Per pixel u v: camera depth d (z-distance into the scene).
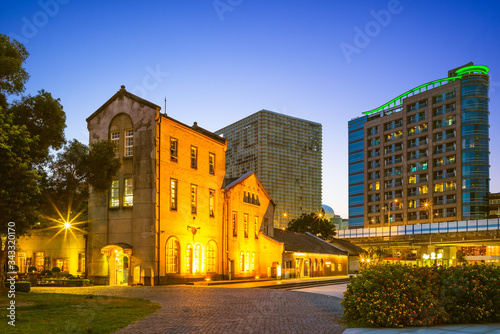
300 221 85.19
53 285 29.22
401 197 126.31
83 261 33.31
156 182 31.52
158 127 32.12
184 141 35.41
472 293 12.60
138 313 14.29
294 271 47.12
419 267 13.28
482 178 110.88
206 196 38.00
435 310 12.17
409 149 125.81
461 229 83.62
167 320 12.92
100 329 11.16
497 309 12.79
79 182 24.64
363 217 136.88
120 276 32.38
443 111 119.06
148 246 30.97
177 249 33.59
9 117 17.27
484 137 112.44
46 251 35.00
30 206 19.52
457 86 116.50
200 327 11.76
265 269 45.94
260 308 16.19
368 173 137.00
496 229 78.38
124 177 32.53
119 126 33.44
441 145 118.31
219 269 39.06
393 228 95.19
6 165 15.95
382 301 11.94
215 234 38.91
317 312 15.15
